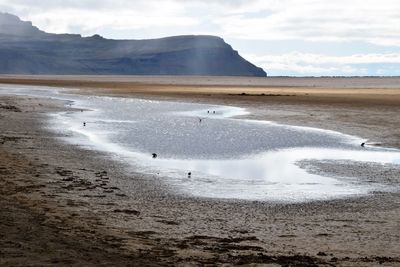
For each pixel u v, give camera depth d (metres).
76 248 10.66
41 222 13.16
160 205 16.84
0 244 10.20
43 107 56.72
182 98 76.88
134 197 17.84
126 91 100.19
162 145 30.39
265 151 28.73
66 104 63.88
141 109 57.84
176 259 10.98
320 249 12.47
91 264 9.52
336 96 78.25
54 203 16.28
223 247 12.41
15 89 106.50
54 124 40.09
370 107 56.53
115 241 12.15
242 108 58.47
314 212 16.34
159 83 163.25
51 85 134.00
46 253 9.88
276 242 13.05
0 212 13.73
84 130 36.91
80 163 23.91
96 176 21.14
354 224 14.96
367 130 37.97
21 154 25.44
